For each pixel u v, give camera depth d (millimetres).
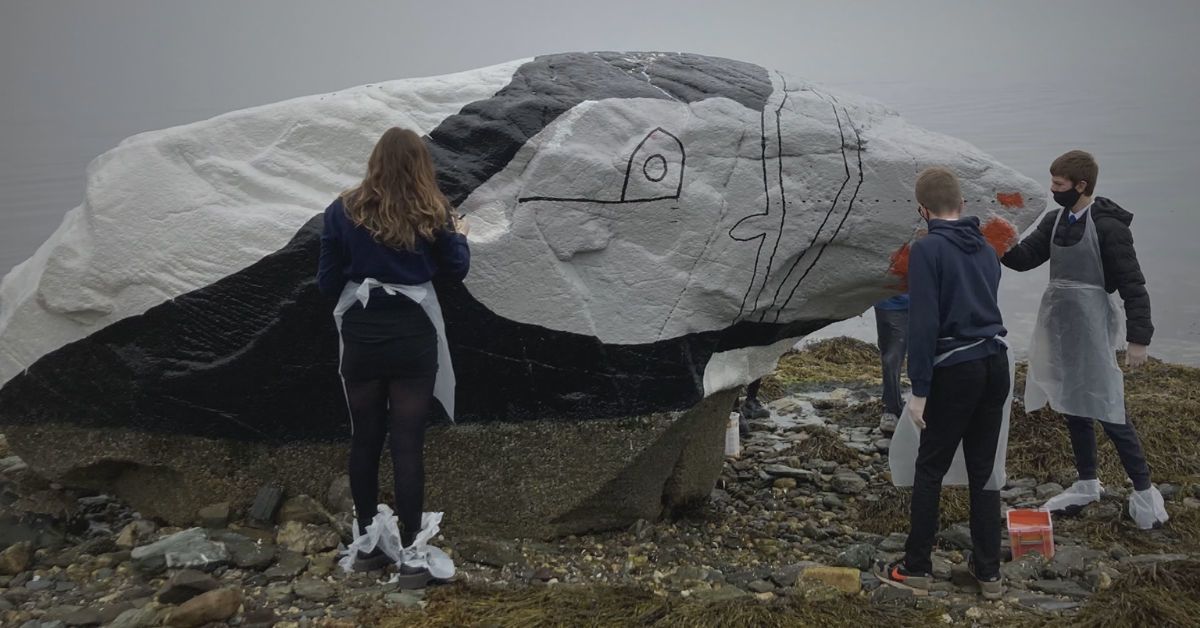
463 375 4512
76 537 4602
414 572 4027
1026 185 4773
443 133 4527
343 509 4547
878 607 3939
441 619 3742
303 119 4609
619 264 4594
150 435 4562
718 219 4625
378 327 3830
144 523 4641
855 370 9062
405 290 3820
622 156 4516
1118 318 5012
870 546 4570
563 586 4074
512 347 4504
